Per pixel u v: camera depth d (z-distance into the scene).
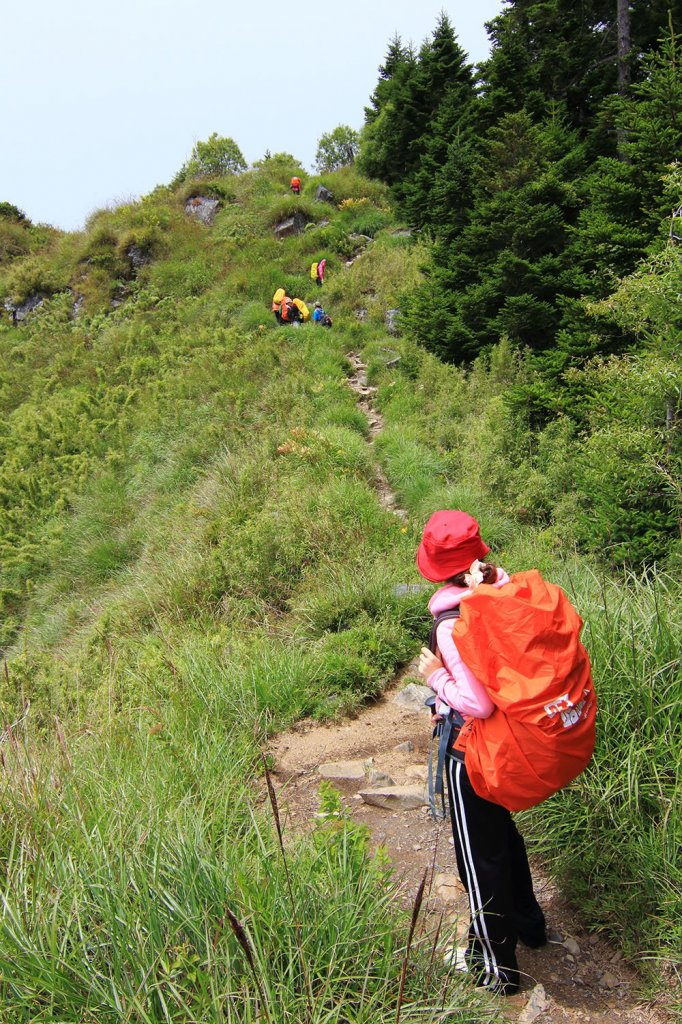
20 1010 2.08
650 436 5.77
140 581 8.47
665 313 6.20
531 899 2.74
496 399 10.21
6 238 26.72
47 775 3.33
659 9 14.30
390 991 2.21
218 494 10.08
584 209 10.76
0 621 10.48
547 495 8.21
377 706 5.26
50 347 20.09
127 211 25.16
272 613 6.98
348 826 2.77
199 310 19.91
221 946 2.16
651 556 5.61
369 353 15.92
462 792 2.49
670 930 2.60
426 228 21.03
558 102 14.58
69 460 13.98
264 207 25.52
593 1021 2.43
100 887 2.30
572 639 2.24
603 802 2.92
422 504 8.76
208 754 3.96
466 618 2.27
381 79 34.25
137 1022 2.02
